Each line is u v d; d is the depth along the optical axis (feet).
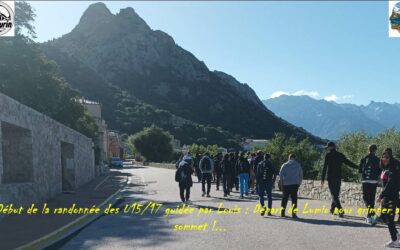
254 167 59.57
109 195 67.36
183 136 396.78
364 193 36.24
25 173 55.31
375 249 26.53
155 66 554.87
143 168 207.21
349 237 30.25
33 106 109.91
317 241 29.12
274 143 112.88
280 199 57.26
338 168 40.06
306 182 60.18
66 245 30.83
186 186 55.26
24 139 55.52
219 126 465.47
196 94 533.14
